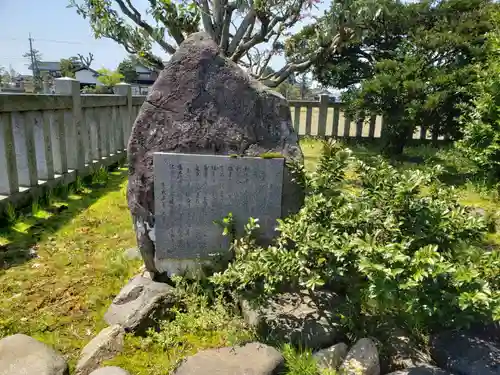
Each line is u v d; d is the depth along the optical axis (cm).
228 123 273
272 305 245
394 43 862
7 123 381
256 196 277
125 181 567
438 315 205
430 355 218
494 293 193
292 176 279
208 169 272
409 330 232
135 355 219
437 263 183
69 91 496
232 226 279
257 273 221
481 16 762
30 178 422
